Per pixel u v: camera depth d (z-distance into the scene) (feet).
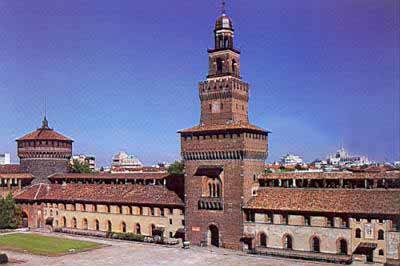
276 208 301.84
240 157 317.42
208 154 330.54
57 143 468.34
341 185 304.50
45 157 463.01
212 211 328.90
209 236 332.80
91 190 416.46
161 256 298.76
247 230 313.94
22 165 466.70
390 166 431.84
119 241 358.84
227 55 347.77
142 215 371.15
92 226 398.62
